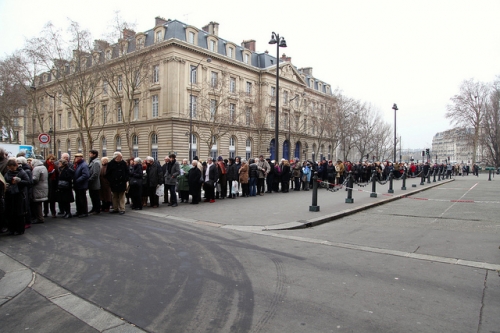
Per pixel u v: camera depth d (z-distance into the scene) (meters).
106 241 6.75
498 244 6.59
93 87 34.94
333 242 6.82
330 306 3.81
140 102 40.53
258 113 43.19
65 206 9.29
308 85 61.72
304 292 4.22
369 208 11.86
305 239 7.07
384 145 65.75
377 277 4.77
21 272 4.93
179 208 11.16
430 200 14.36
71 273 4.91
